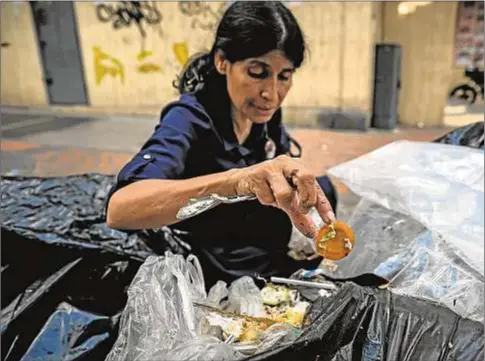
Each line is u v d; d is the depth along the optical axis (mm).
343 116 5109
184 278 801
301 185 686
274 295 927
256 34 1013
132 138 4625
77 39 6348
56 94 6609
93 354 910
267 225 1149
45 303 980
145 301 737
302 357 607
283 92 1100
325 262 1014
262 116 1104
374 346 625
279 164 716
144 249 1079
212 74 1121
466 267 845
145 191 837
